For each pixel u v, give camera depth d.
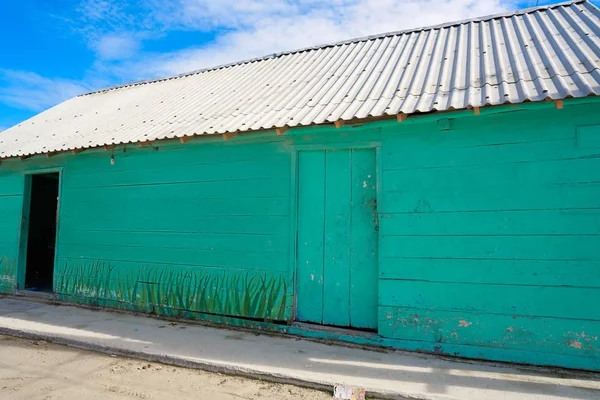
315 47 8.23
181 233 6.14
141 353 4.54
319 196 5.32
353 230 5.13
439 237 4.55
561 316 4.06
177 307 6.05
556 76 4.20
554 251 4.12
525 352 4.14
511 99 3.94
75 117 8.77
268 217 5.52
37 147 7.17
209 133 5.28
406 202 4.73
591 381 3.73
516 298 4.22
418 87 5.00
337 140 5.16
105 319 6.05
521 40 5.65
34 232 9.56
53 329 5.46
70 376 4.05
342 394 3.58
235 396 3.61
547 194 4.17
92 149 6.83
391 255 4.74
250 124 5.17
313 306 5.23
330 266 5.20
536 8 6.79
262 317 5.41
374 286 4.98
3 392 3.68
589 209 4.03
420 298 4.58
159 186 6.40
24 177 8.02
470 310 4.38
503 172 4.34
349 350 4.60
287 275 5.32
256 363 4.18
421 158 4.70
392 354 4.46
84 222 7.11
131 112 7.82
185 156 6.20
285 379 3.88
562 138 4.15
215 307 5.74
